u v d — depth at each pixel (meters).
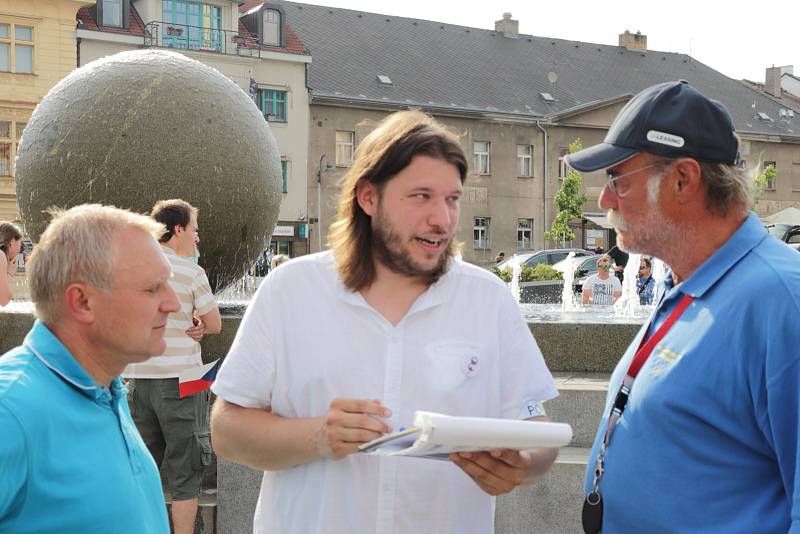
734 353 2.32
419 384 2.53
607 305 11.80
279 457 2.46
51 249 2.37
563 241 44.53
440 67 48.56
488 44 52.22
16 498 2.18
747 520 2.31
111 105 7.06
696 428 2.38
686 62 57.62
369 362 2.54
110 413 2.44
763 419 2.29
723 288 2.41
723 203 2.51
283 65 42.50
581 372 6.20
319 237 42.84
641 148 2.53
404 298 2.59
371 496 2.49
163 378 4.86
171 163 7.05
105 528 2.27
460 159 2.49
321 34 47.47
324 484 2.50
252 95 41.34
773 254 2.39
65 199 7.10
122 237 2.38
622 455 2.54
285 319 2.60
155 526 2.50
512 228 47.00
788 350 2.23
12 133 38.22
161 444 5.08
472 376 2.56
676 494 2.40
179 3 41.03
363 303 2.55
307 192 42.75
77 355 2.38
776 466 2.32
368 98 44.12
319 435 2.38
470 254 46.19
